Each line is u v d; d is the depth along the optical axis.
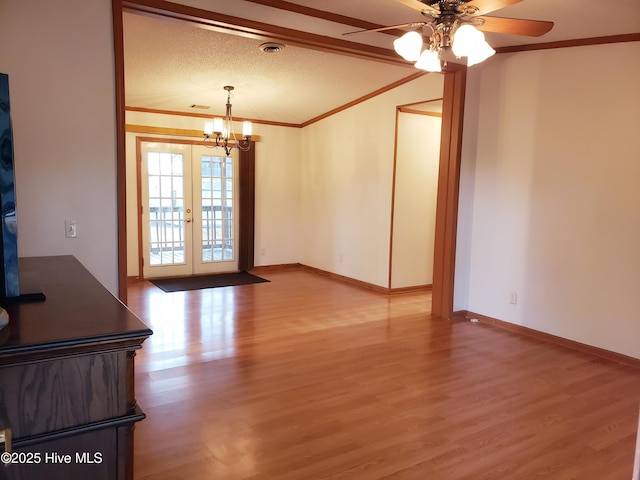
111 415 1.16
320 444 2.31
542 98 3.99
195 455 2.20
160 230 6.56
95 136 2.84
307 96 5.82
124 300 3.01
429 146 5.86
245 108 6.35
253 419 2.55
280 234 7.43
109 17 2.81
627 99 3.46
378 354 3.60
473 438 2.39
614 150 3.55
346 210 6.42
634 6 2.96
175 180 6.59
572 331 3.85
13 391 1.05
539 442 2.37
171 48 4.11
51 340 1.08
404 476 2.06
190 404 2.71
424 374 3.22
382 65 4.71
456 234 4.56
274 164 7.25
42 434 1.09
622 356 3.53
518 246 4.23
